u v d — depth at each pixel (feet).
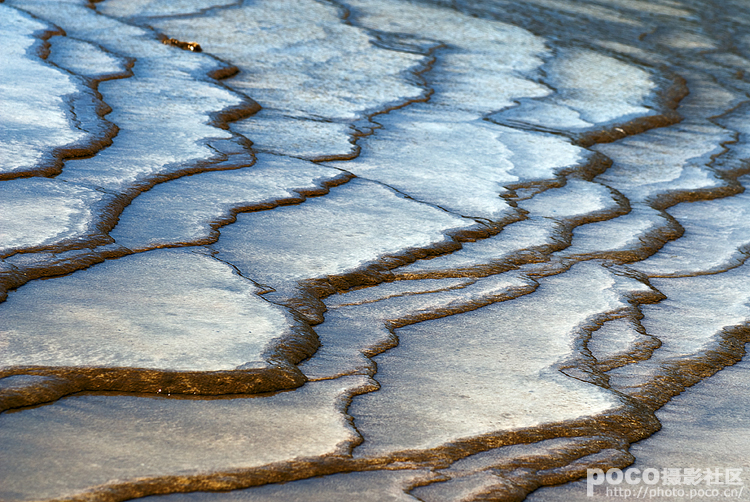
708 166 30.30
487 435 20.27
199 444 19.85
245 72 34.37
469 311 21.94
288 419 20.18
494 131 30.63
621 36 54.13
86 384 20.24
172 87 30.22
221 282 21.75
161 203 23.17
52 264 21.58
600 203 25.08
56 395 20.10
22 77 27.61
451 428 20.30
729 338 22.00
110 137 24.75
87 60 31.89
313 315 21.50
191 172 24.09
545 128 32.04
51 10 39.58
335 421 20.22
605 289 22.70
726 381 21.35
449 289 22.27
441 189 24.72
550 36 50.19
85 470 19.52
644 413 20.77
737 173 29.94
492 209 24.27
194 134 25.38
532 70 41.32
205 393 20.33
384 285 22.20
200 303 21.36
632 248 23.81
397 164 25.43
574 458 20.20
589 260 23.36
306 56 38.22
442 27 48.06
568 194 25.25
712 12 69.97
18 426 19.80
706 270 23.52
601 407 20.74
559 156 28.55
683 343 21.85
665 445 20.48
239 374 20.48
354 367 20.89
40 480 19.40
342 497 19.58
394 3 52.85
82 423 19.92
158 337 20.79
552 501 19.83
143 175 23.75
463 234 23.44
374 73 36.88
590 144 31.24
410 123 30.30
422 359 21.12
